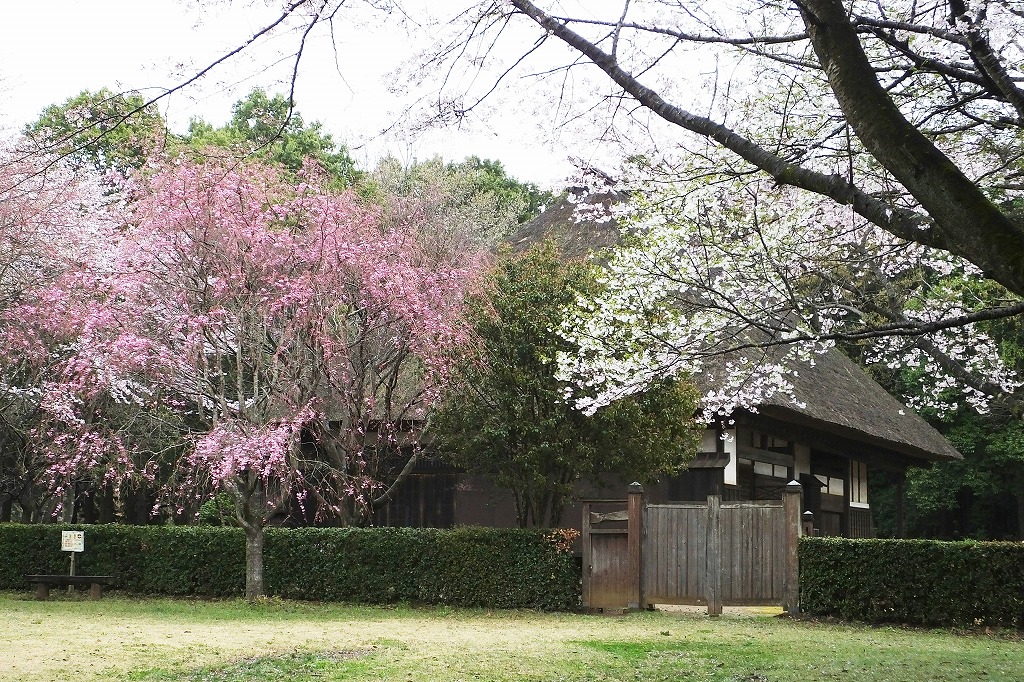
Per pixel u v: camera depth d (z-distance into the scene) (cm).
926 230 409
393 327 1445
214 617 1201
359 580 1387
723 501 1586
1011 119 612
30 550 1577
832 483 2094
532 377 1306
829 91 798
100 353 1384
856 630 1112
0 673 734
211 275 1409
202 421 1488
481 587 1327
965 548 1147
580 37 495
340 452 1496
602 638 991
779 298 865
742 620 1195
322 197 1427
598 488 1535
